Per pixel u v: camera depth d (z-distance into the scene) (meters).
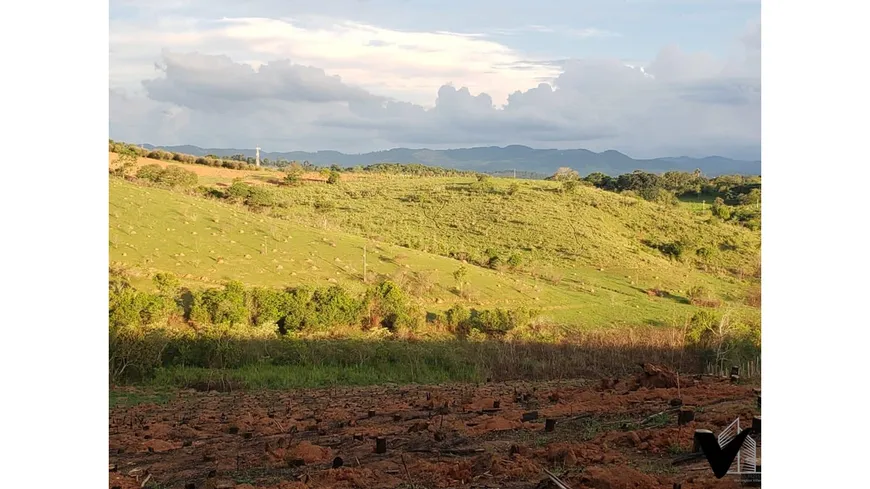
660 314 48.41
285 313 36.25
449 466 9.50
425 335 37.94
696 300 53.09
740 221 83.25
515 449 10.27
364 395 21.47
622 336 37.28
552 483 8.25
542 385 24.00
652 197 93.94
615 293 54.38
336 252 54.66
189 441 12.76
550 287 54.75
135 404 19.89
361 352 30.72
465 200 86.88
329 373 27.81
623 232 77.19
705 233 76.44
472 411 15.73
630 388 18.27
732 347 33.06
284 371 27.92
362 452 11.05
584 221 77.69
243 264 49.66
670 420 12.65
